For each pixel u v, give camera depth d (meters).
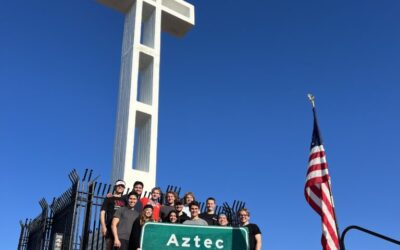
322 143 9.05
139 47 14.75
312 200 8.66
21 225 12.36
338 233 8.23
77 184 9.20
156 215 8.27
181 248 5.82
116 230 7.12
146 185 12.93
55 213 10.27
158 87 14.59
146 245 5.78
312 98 9.51
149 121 14.06
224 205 10.14
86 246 8.76
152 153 13.45
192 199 8.84
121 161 13.02
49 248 10.04
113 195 8.30
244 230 6.00
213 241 5.89
